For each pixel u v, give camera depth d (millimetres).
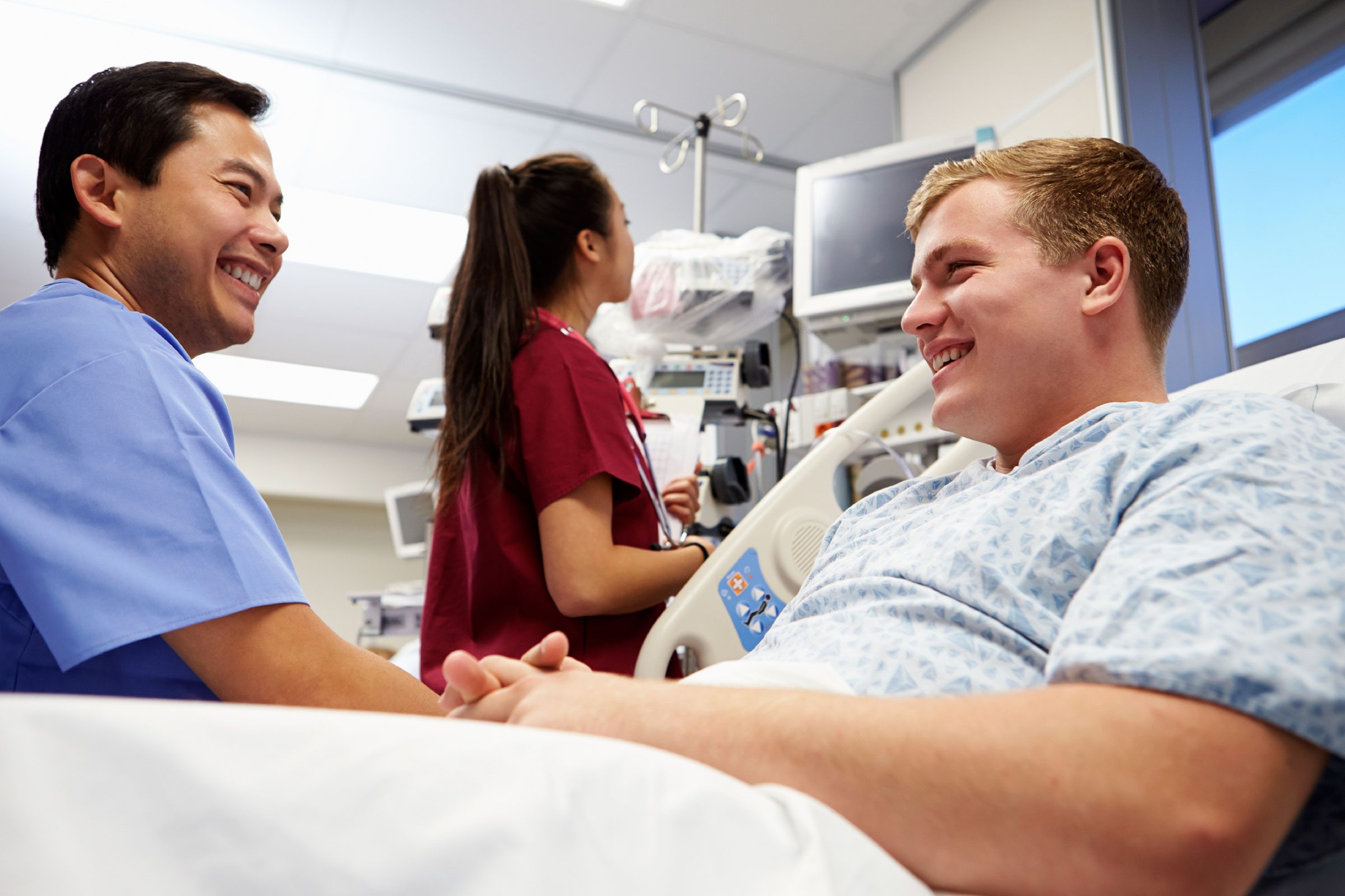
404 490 5105
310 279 4938
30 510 851
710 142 4016
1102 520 717
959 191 960
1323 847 594
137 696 902
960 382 921
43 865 324
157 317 1141
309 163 4090
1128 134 2596
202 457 911
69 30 3301
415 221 4520
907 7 3271
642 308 2186
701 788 457
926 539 825
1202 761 476
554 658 765
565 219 1575
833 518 1492
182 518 867
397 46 3428
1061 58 2893
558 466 1355
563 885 390
